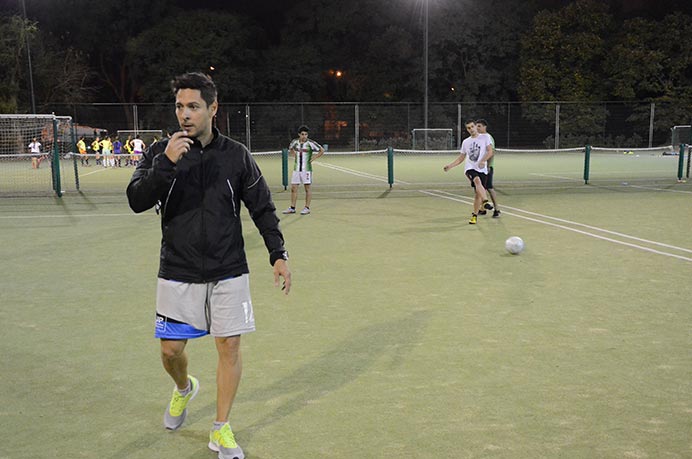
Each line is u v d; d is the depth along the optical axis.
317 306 6.89
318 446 3.88
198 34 46.28
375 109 44.81
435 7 47.00
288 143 44.72
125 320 6.44
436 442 3.91
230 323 3.78
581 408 4.36
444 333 5.97
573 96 45.72
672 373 4.98
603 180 22.34
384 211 14.69
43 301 7.15
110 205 16.06
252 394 4.64
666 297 7.18
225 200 3.75
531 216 13.64
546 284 7.79
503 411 4.33
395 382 4.83
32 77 42.91
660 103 44.38
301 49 48.75
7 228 12.34
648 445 3.85
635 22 45.41
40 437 4.02
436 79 48.44
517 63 48.22
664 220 12.95
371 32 50.34
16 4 48.31
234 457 3.71
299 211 14.80
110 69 53.88
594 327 6.12
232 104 44.44
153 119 45.38
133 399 4.59
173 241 3.74
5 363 5.27
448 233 11.53
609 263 8.94
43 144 30.47
